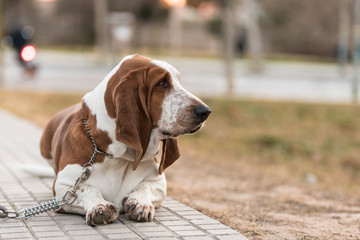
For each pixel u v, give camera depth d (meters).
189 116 4.61
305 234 5.14
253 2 32.62
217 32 46.59
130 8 45.00
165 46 47.50
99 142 4.89
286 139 13.12
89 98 5.10
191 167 9.41
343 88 24.09
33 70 23.34
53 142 5.75
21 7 49.66
